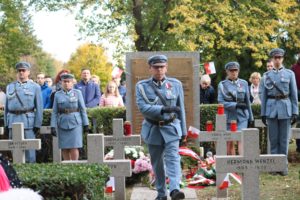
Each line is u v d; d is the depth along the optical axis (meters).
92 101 13.27
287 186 8.88
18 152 8.79
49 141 12.09
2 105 14.88
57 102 10.18
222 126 9.05
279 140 10.08
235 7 20.98
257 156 6.03
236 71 10.87
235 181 9.48
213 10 19.62
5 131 11.97
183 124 7.86
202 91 13.55
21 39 28.36
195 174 9.64
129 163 6.88
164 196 7.87
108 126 12.48
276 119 9.93
